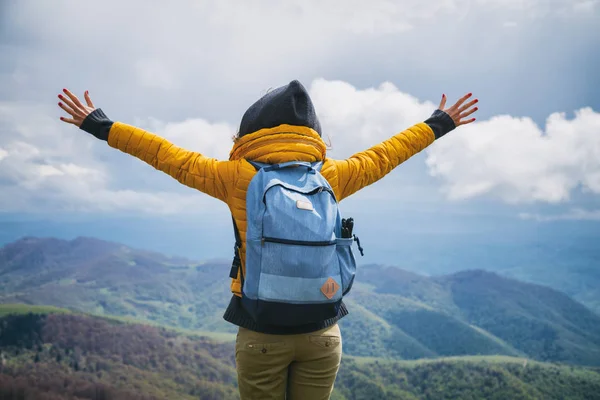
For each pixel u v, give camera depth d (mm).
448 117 2875
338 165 2543
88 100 2639
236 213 2336
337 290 2162
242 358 2373
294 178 2270
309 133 2406
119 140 2512
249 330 2354
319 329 2328
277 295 2080
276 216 2113
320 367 2379
